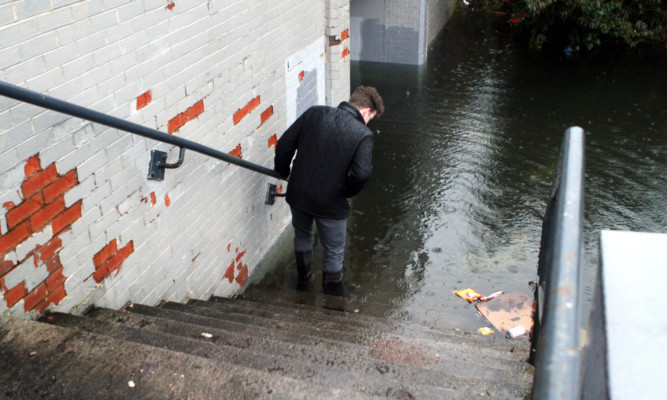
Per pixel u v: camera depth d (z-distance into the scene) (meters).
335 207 4.25
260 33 4.26
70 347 2.21
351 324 3.92
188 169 3.65
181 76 3.38
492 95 9.25
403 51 10.78
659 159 7.07
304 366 2.46
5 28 2.25
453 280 4.89
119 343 2.25
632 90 9.47
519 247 5.35
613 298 0.93
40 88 2.44
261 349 2.83
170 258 3.63
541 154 7.22
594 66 10.66
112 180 2.98
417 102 8.97
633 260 1.01
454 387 2.54
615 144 7.49
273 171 4.46
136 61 2.98
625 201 6.09
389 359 3.07
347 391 2.04
